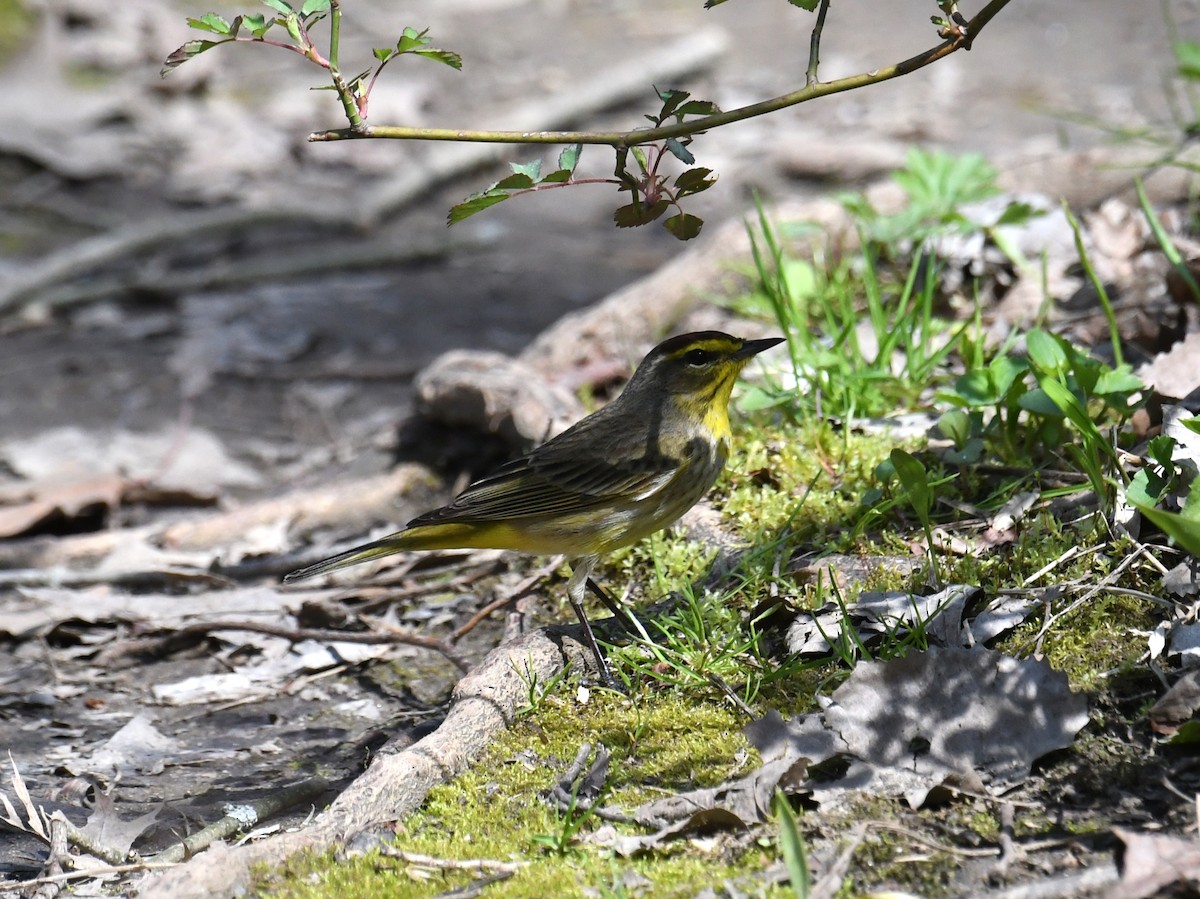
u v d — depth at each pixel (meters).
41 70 25.42
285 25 6.80
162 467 14.46
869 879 6.40
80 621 11.30
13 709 10.13
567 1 29.75
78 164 22.91
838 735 7.36
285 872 6.98
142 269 19.84
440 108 24.39
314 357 17.09
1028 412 9.74
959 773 7.01
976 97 22.16
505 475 9.33
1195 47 14.16
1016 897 6.05
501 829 7.27
